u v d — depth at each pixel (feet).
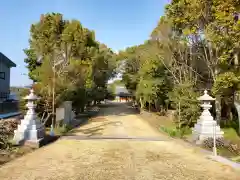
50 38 86.48
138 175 27.48
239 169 30.14
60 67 74.95
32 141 42.60
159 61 90.94
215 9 51.03
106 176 26.94
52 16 88.79
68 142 47.67
